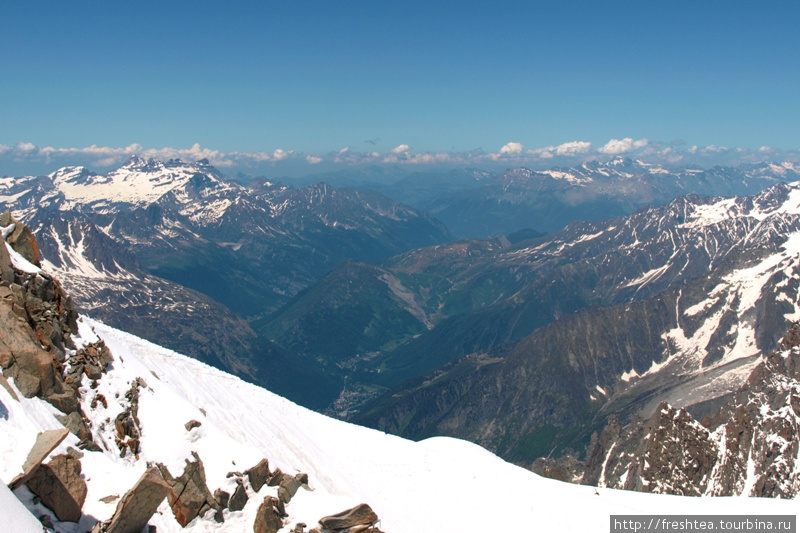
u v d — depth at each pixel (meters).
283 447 63.75
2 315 43.81
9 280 47.94
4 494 30.97
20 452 34.69
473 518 68.06
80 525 35.38
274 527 45.19
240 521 44.88
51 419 41.09
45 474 35.19
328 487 61.38
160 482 36.56
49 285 51.00
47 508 34.38
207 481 46.00
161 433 48.53
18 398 39.66
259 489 47.44
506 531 66.62
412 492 70.69
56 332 48.31
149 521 41.25
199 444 48.88
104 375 50.88
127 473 40.88
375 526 48.53
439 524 64.81
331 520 45.66
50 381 43.34
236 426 61.09
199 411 53.94
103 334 59.91
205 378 70.56
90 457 40.38
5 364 41.41
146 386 52.84
